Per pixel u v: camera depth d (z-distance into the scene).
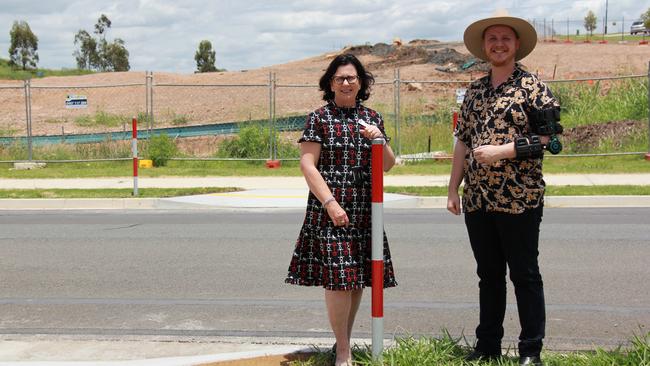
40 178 17.53
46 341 5.82
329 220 4.61
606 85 27.91
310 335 5.96
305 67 46.47
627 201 13.30
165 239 10.28
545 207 13.25
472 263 8.55
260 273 8.16
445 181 16.14
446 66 38.53
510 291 7.31
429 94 32.50
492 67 4.64
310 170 4.60
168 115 31.86
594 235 10.18
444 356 4.72
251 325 6.26
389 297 7.10
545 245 9.51
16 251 9.52
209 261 8.80
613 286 7.42
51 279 7.98
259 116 30.30
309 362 4.88
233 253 9.27
